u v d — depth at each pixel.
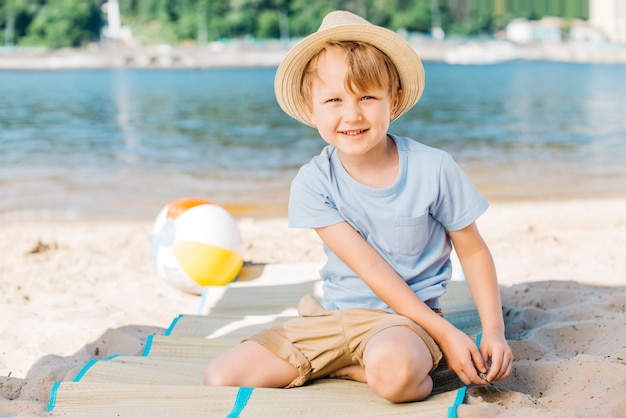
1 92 28.58
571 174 8.49
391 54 2.46
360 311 2.39
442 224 2.52
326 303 2.60
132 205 7.15
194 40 88.62
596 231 5.10
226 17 89.81
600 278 3.90
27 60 72.94
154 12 89.81
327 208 2.50
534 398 2.31
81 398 2.34
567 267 4.18
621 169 8.78
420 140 12.50
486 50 77.19
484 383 2.28
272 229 5.57
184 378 2.59
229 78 43.81
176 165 9.88
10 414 2.33
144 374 2.59
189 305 3.81
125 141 12.75
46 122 16.19
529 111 17.67
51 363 2.93
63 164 9.98
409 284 2.48
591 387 2.34
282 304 3.57
